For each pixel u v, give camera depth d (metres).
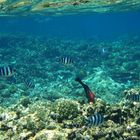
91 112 9.09
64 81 21.17
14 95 17.33
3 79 20.62
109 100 16.50
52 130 8.12
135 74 21.55
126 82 20.61
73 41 41.62
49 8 31.53
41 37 46.22
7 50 32.25
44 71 23.39
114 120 9.09
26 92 17.78
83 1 26.72
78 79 7.77
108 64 25.89
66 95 17.44
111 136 8.25
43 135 7.82
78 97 16.48
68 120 8.95
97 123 7.20
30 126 8.63
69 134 8.02
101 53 29.44
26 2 25.11
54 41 38.94
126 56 27.62
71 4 28.00
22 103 13.19
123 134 8.38
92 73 23.08
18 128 8.76
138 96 9.41
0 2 23.62
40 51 30.98
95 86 18.67
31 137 8.09
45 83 20.91
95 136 8.20
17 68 23.64
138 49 31.81
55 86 19.66
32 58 28.20
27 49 32.56
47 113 9.45
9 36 38.88
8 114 10.16
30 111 10.30
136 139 8.31
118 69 23.03
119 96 17.09
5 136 8.46
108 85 18.58
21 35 43.50
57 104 9.66
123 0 29.00
